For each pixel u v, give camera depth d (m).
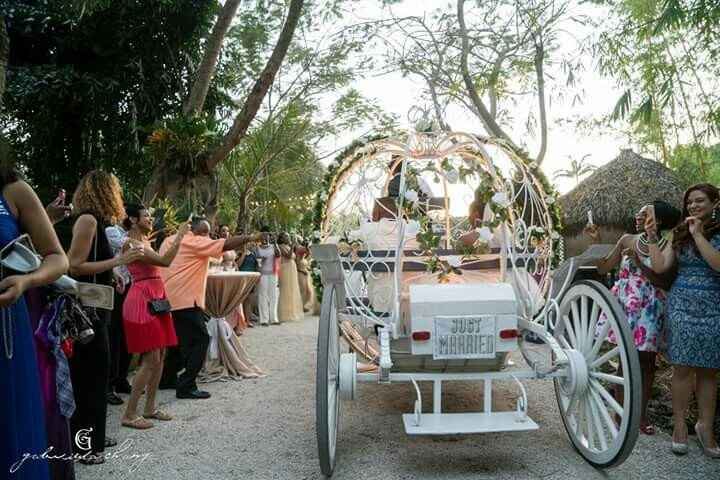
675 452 4.01
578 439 3.98
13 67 12.80
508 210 4.23
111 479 3.70
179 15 14.15
